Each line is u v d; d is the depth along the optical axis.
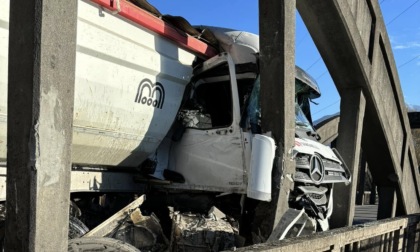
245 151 4.59
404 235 7.51
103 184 4.28
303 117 5.93
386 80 7.34
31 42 2.04
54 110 2.10
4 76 2.94
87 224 4.23
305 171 4.99
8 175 2.10
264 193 4.29
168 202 4.92
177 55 4.57
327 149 5.91
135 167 4.62
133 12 3.85
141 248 3.90
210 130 4.78
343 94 6.86
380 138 7.52
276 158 4.45
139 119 4.16
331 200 5.82
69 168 2.20
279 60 4.52
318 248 4.06
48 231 2.08
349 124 6.73
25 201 2.03
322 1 5.48
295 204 4.99
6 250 2.10
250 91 5.05
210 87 5.12
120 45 3.79
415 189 9.07
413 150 8.69
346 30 5.87
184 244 3.98
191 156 4.81
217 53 5.19
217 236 4.11
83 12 3.42
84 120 3.62
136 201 4.05
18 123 2.08
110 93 3.76
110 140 3.99
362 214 11.23
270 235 4.29
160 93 4.37
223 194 4.82
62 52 2.13
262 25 4.63
